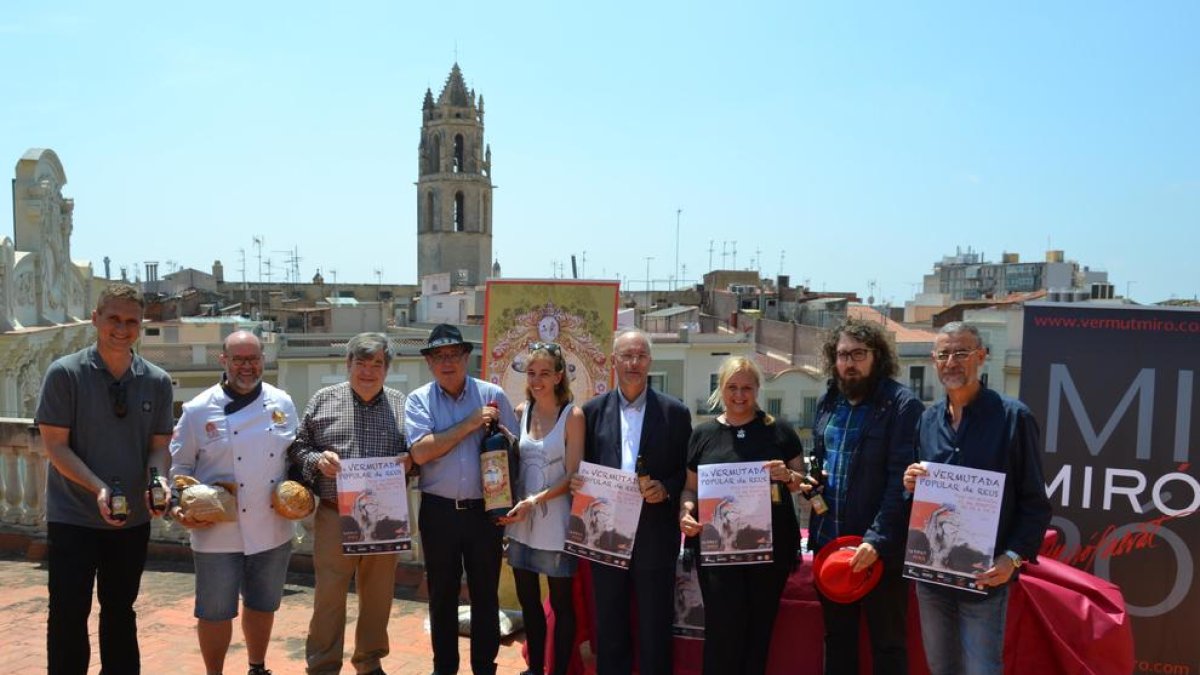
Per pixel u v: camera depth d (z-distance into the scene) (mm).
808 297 63281
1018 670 4773
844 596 4480
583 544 5070
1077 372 5332
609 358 6883
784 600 5250
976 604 4273
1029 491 4211
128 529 4840
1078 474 5344
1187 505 5180
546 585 6461
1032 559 4203
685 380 42938
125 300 4723
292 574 7465
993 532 4160
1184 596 5199
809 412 36938
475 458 5301
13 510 8180
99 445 4715
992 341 35906
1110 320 5281
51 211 21859
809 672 5168
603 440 5137
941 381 4312
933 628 4426
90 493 4707
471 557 5305
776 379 36531
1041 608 4723
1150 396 5227
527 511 5176
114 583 4863
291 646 5930
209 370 39062
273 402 5207
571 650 5410
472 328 47188
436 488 5262
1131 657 4691
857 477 4633
